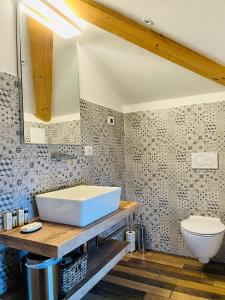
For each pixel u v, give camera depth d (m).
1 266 1.44
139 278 2.20
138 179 2.94
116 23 1.73
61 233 1.34
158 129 2.81
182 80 2.44
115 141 2.81
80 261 1.59
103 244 2.14
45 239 1.25
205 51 1.81
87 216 1.46
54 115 1.88
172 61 2.05
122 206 1.95
